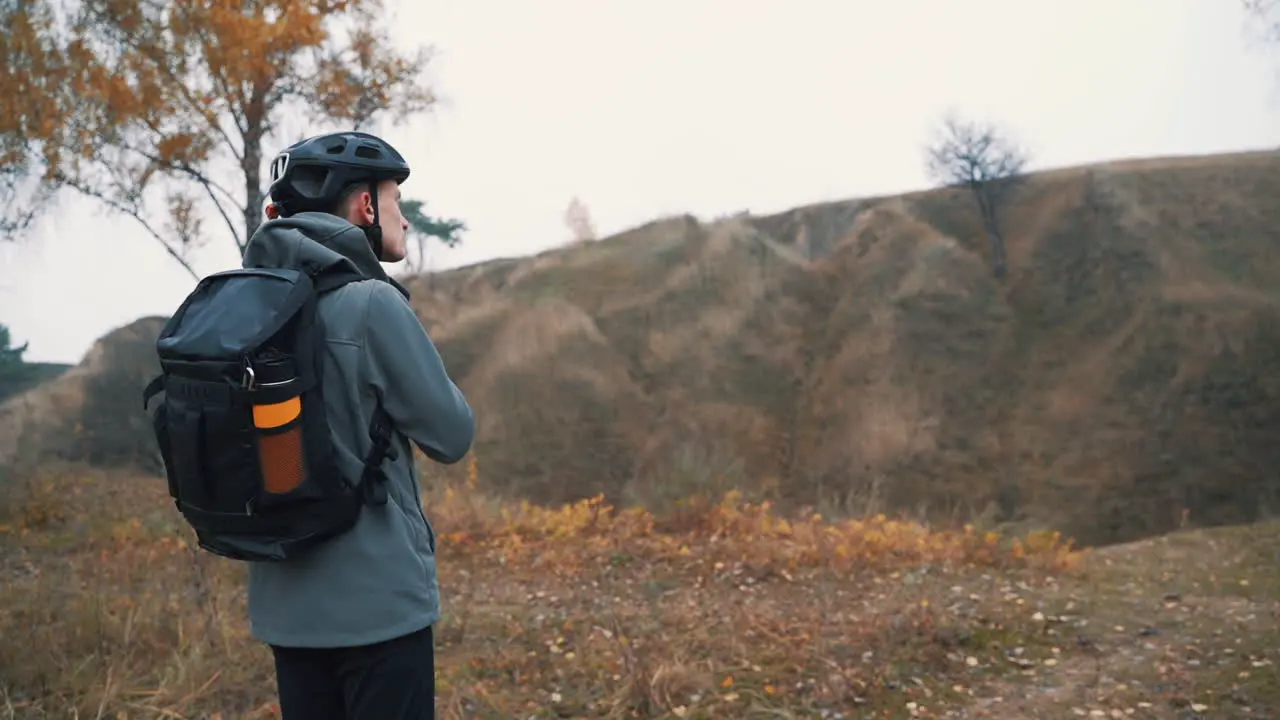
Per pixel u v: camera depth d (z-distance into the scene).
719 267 34.06
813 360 30.58
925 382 28.80
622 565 6.98
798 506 21.23
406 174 2.05
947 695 4.05
